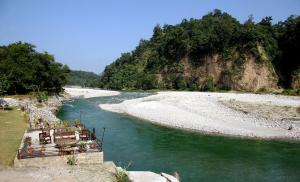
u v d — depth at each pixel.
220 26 124.88
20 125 32.44
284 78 108.44
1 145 24.78
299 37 106.31
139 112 58.06
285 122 44.47
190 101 64.75
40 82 75.56
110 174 20.53
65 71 87.25
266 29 121.38
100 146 23.48
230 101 61.66
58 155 21.61
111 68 174.00
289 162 29.19
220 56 121.38
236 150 33.19
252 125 44.69
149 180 21.08
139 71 157.12
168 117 51.38
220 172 26.12
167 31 168.88
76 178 19.38
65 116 55.12
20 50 73.44
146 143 35.78
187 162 28.75
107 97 93.81
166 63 140.88
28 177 19.11
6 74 66.12
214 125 44.69
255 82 109.62
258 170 26.81
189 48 131.62
